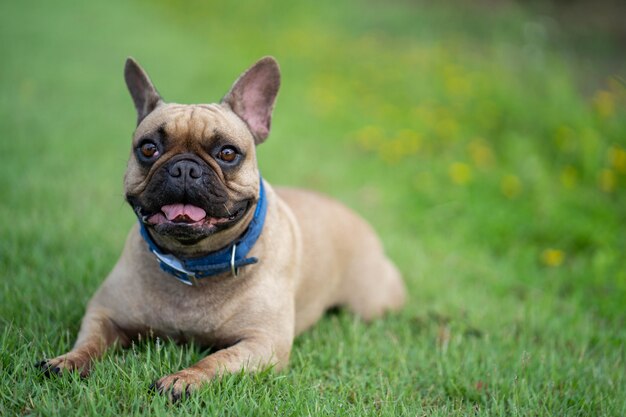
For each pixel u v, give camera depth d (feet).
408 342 13.24
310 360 11.76
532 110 27.37
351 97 31.89
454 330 14.29
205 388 9.56
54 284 13.11
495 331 14.10
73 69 32.99
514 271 17.90
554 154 24.62
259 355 10.80
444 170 23.89
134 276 11.29
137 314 11.23
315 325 14.12
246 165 10.74
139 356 10.52
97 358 10.33
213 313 11.14
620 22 47.16
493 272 17.72
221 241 10.77
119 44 39.75
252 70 12.00
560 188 21.81
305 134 27.99
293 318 12.00
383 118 29.25
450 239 19.84
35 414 8.72
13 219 16.31
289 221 12.85
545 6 51.24
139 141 10.52
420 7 54.39
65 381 9.46
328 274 13.94
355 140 27.61
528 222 20.33
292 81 34.91
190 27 49.21
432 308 15.40
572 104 26.45
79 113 26.48
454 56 36.65
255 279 11.31
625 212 20.66
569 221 19.99
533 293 16.78
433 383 11.66
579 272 17.76
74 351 10.25
